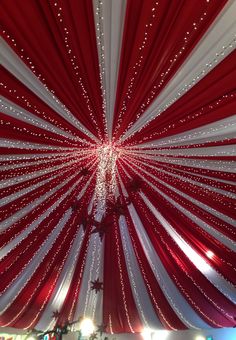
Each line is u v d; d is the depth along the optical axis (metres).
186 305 6.65
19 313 6.60
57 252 6.30
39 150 4.67
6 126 4.19
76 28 3.11
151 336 7.29
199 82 3.69
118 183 5.45
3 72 3.50
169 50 3.32
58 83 3.68
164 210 5.81
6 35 3.09
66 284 6.68
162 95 3.88
